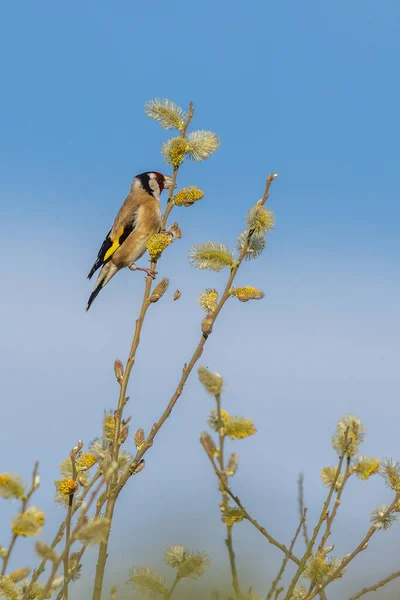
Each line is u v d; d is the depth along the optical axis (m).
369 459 5.35
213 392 4.90
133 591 5.29
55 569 4.26
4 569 4.59
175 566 5.18
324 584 5.29
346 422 5.43
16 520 4.43
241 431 4.91
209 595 5.15
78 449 5.81
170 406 6.32
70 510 5.11
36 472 4.50
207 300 6.95
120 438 6.13
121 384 6.79
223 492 4.93
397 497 5.37
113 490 5.86
